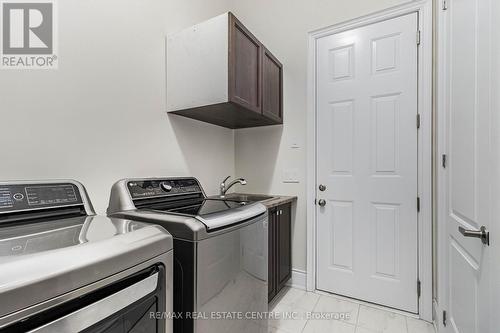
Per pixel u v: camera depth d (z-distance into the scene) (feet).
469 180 3.44
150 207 4.28
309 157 7.32
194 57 5.47
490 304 2.71
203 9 7.04
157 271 2.53
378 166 6.50
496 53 2.62
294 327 5.55
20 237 2.22
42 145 3.79
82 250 1.94
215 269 3.37
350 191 6.84
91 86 4.40
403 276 6.17
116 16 4.80
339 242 6.97
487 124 2.84
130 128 5.04
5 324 1.45
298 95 7.55
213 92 5.22
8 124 3.48
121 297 2.12
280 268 6.72
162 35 5.74
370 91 6.60
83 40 4.30
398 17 6.26
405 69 6.19
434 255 5.74
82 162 4.26
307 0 7.43
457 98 4.00
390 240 6.33
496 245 2.58
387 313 6.09
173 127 6.08
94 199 4.42
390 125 6.36
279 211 6.68
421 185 5.98
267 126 7.99
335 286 7.00
